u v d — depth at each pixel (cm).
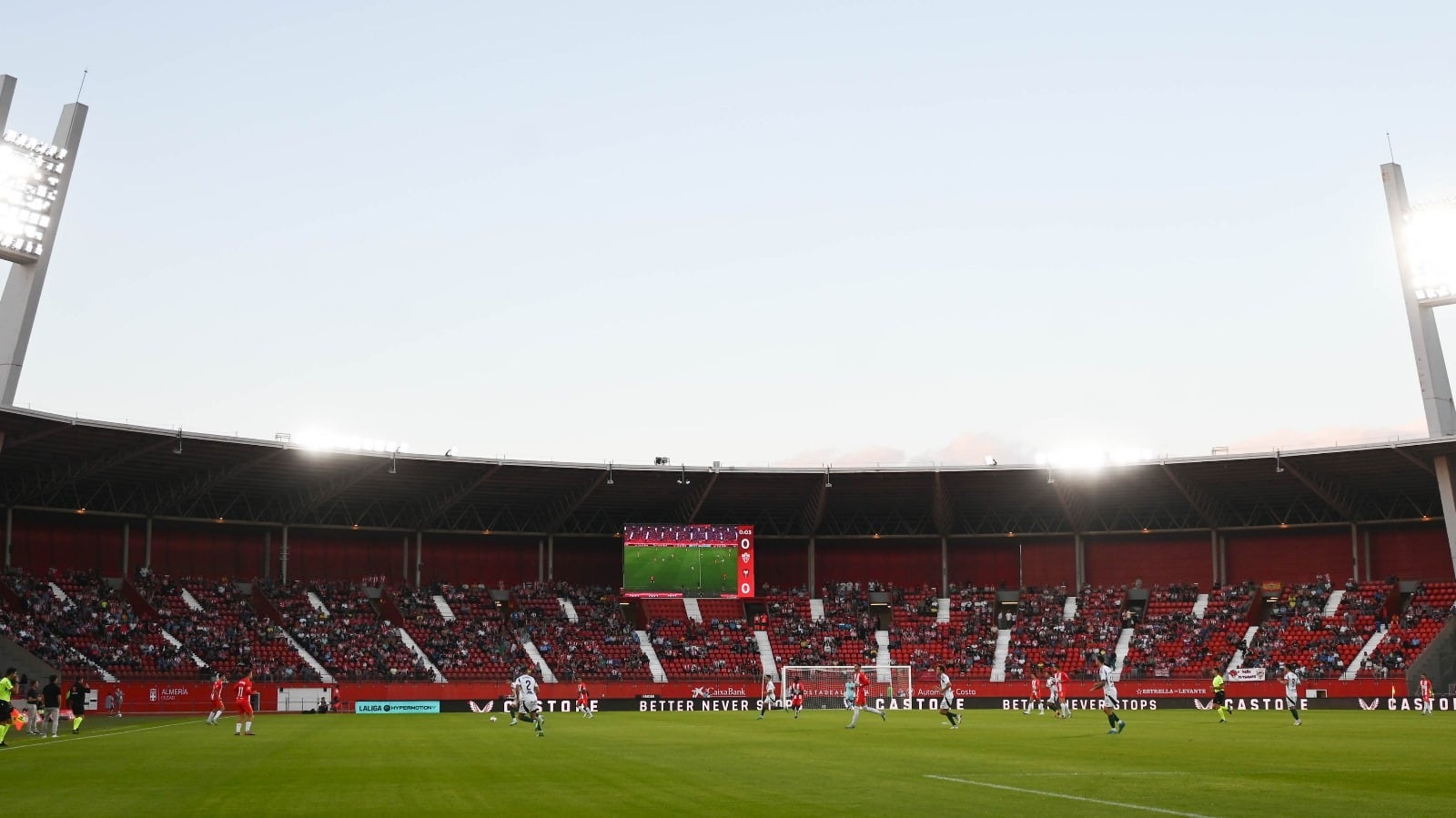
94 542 7625
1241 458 7550
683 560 8244
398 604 8300
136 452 6675
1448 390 7400
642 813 1892
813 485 8419
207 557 8025
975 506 8856
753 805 2006
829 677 7862
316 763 2883
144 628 7125
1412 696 7088
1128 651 8169
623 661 8244
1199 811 1934
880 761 2991
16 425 6044
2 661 6034
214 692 5266
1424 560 8181
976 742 3828
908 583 9188
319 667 7412
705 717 6197
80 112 6675
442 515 8606
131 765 2803
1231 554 8725
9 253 6350
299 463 7300
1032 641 8469
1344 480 7900
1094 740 3925
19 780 2438
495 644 8125
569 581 9056
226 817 1845
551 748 3519
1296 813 1900
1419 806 2006
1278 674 7588
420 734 4341
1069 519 8738
